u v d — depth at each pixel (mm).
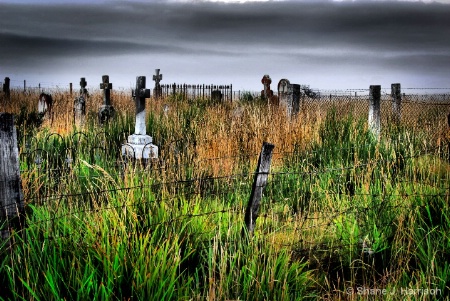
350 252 4605
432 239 4664
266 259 4129
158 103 17125
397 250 4621
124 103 18375
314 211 5383
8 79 22125
